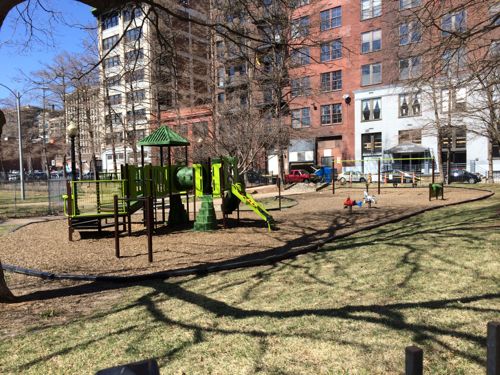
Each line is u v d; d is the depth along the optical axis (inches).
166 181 477.1
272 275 236.5
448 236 319.3
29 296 219.3
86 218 423.5
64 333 163.0
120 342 151.0
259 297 195.9
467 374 117.3
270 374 122.6
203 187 447.2
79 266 284.4
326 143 1781.5
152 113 1196.5
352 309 171.5
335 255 280.2
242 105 1067.9
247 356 134.4
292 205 695.1
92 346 148.8
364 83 1636.3
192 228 462.0
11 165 3740.2
